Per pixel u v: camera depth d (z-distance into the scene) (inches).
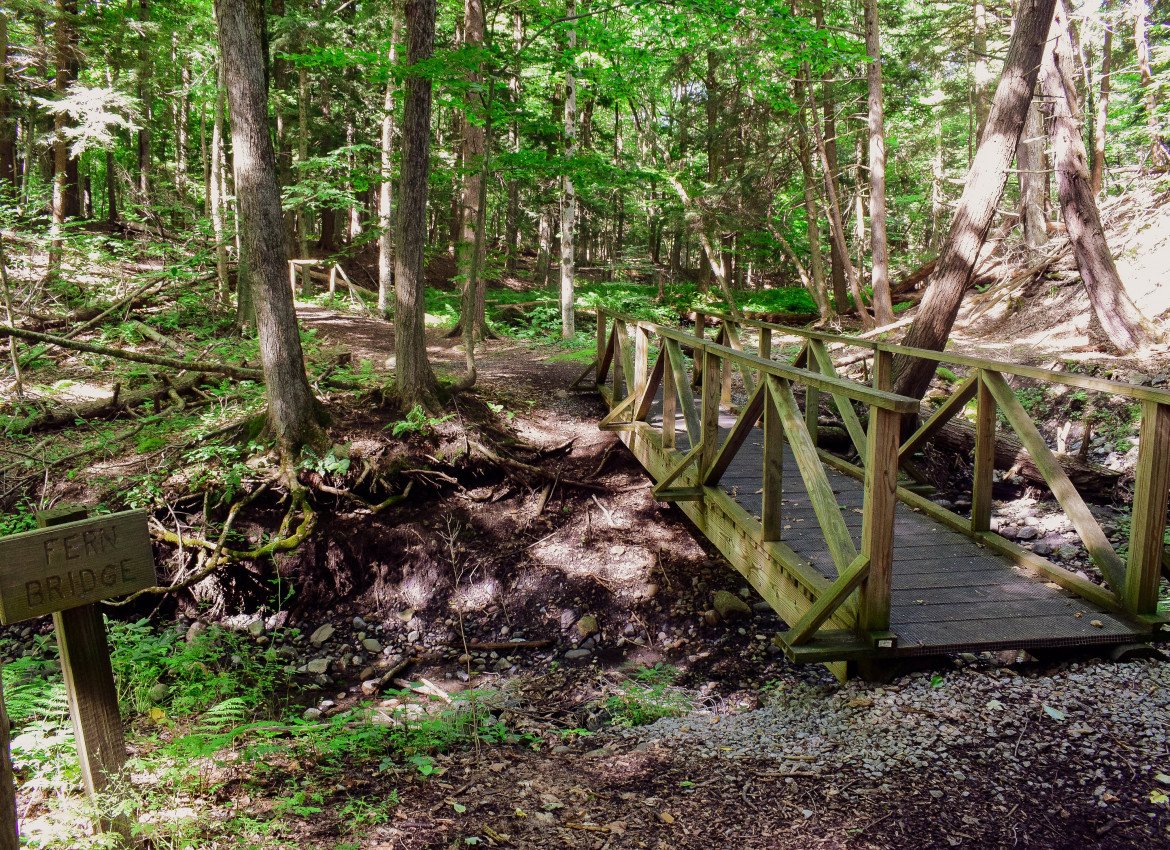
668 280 879.1
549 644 255.4
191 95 684.7
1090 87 678.5
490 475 325.1
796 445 172.4
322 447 307.0
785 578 182.7
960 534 215.3
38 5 501.7
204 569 265.1
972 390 218.2
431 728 156.5
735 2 362.6
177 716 167.0
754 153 644.7
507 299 718.5
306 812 110.1
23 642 244.4
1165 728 129.0
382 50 505.0
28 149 608.1
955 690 146.1
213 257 554.6
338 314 577.9
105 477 297.4
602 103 711.1
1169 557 161.5
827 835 107.1
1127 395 159.3
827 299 606.9
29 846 96.8
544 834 107.8
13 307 433.4
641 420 319.6
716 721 162.1
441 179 399.5
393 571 287.4
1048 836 105.3
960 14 636.7
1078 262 397.1
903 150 877.8
